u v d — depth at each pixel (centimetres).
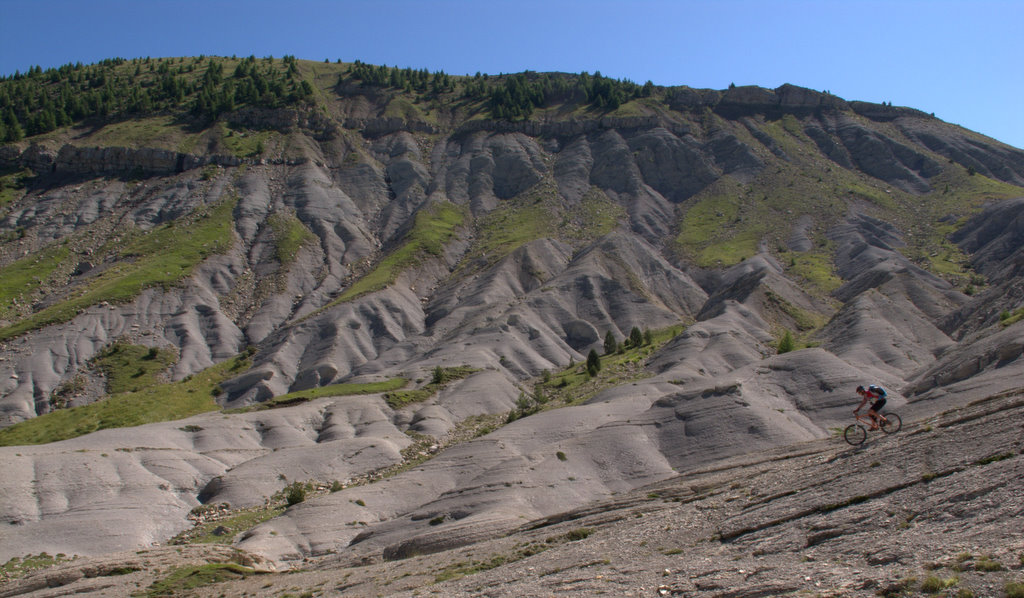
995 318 9338
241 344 15975
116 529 6525
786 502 2778
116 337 15138
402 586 3216
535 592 2469
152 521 6831
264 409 10706
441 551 4256
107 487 7275
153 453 8256
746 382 7294
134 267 17912
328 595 3459
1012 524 1853
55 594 4266
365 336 15375
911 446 2819
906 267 14488
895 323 10650
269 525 6128
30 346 14350
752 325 12512
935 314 11762
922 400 5188
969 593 1578
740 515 2850
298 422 9869
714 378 8362
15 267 18450
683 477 4416
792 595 1881
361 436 9269
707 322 12006
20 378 13488
